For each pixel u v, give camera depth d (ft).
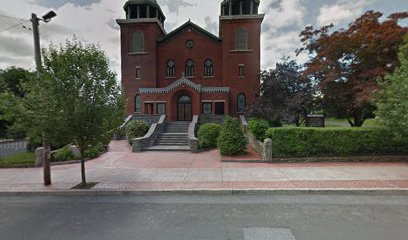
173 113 81.71
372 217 15.52
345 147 33.01
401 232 13.47
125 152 44.01
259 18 84.17
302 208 17.21
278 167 29.58
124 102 24.64
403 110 25.85
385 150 32.68
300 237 12.97
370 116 49.52
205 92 80.43
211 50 88.58
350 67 42.80
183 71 88.99
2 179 25.95
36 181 24.95
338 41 41.88
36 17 24.30
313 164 31.07
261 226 14.34
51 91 20.59
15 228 14.65
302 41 50.52
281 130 33.55
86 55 22.18
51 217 16.24
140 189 21.30
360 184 21.89
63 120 20.72
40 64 21.85
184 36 89.20
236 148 36.06
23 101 20.72
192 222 15.02
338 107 48.85
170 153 42.45
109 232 13.82
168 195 20.68
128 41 88.58
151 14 91.50
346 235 13.15
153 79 87.56
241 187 21.47
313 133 33.35
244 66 84.89
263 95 57.88
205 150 45.11
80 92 21.53
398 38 35.81
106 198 20.18
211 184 22.59
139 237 13.14
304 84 53.26
